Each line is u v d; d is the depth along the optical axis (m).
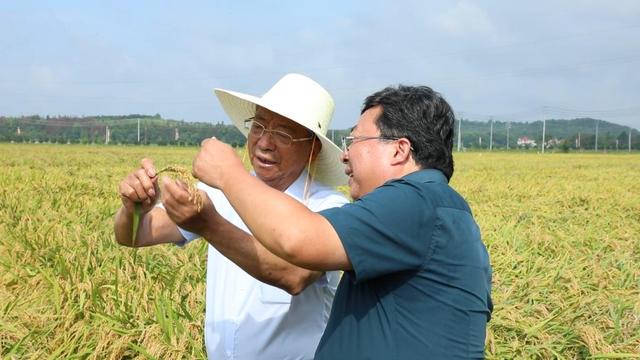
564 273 7.46
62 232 8.30
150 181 2.65
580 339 5.72
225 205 3.24
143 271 6.58
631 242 10.73
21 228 8.59
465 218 2.40
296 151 3.07
